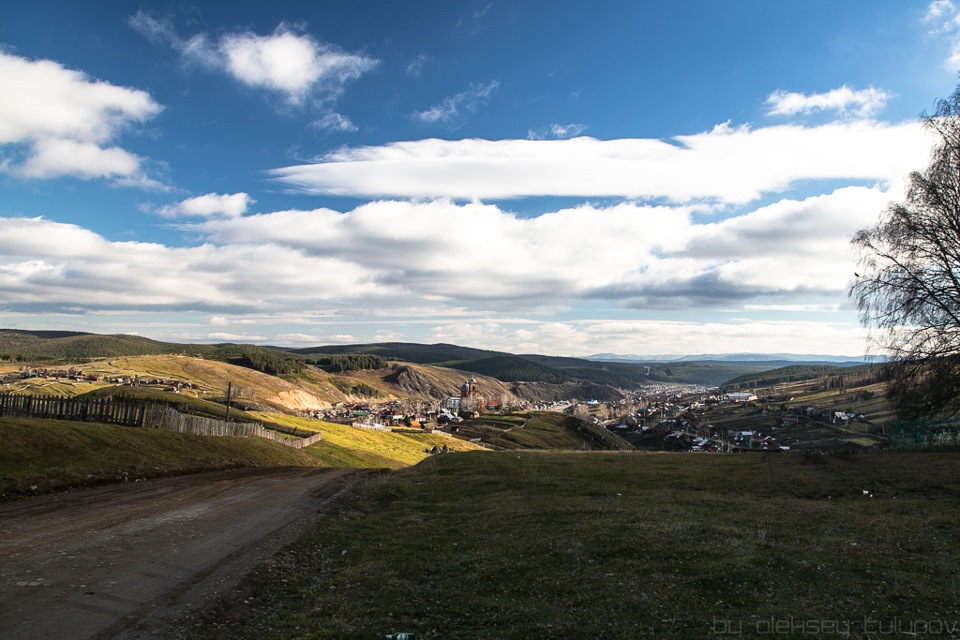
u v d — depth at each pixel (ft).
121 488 77.05
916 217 86.07
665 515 63.10
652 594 37.01
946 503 67.05
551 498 78.13
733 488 84.74
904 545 49.39
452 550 52.44
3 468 70.90
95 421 123.65
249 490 84.99
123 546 46.88
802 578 40.04
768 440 444.55
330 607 36.83
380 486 97.09
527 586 40.06
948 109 86.07
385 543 55.98
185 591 37.22
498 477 99.14
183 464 105.50
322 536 57.98
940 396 85.71
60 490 70.85
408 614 35.53
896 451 106.32
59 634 28.68
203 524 58.29
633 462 113.60
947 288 83.87
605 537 51.85
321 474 117.80
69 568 39.65
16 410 122.11
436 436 531.50
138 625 30.86
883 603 35.14
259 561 46.29
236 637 30.89
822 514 63.00
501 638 30.66
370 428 500.33
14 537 46.93
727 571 41.01
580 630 31.45
